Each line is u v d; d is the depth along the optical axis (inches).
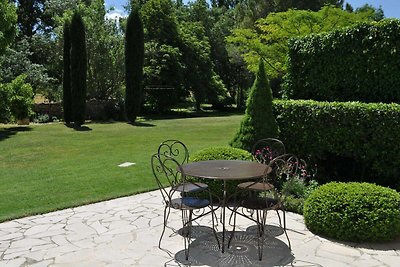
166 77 878.4
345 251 135.7
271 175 202.2
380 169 201.0
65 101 601.6
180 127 592.1
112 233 153.3
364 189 152.6
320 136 220.1
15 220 169.5
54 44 772.6
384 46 219.0
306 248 138.5
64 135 484.4
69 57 593.3
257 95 227.9
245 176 134.5
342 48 238.7
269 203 139.5
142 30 628.1
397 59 215.0
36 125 580.7
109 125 604.1
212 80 1011.3
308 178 224.7
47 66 789.2
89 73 712.4
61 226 161.5
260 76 228.7
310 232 154.3
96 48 705.6
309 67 258.5
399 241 145.3
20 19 979.9
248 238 148.9
